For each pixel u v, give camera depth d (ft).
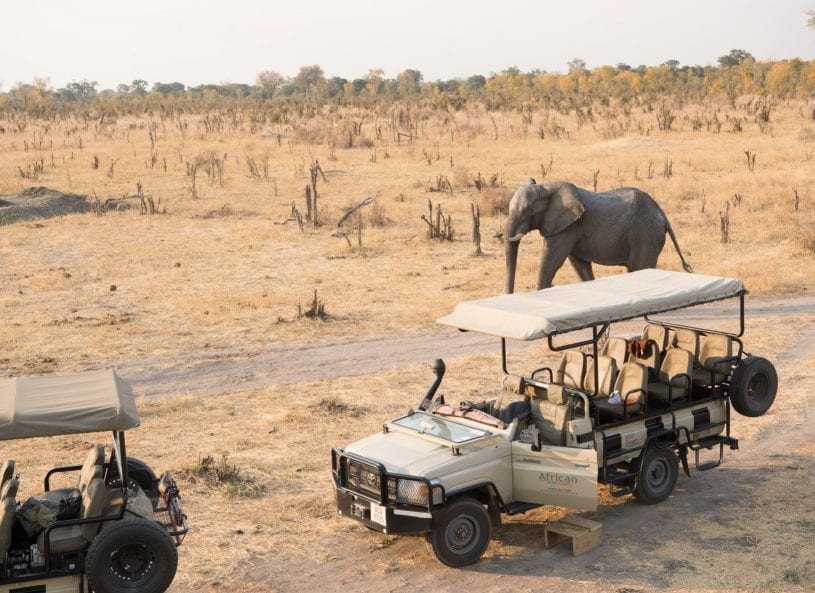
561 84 458.09
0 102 386.32
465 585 28.94
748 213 99.60
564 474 30.89
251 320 67.36
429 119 245.65
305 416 46.14
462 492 30.19
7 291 77.36
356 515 30.91
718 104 269.23
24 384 28.35
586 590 28.37
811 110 213.25
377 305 70.85
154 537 25.98
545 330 31.99
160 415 47.24
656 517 33.91
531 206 56.80
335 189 128.26
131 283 79.66
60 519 26.91
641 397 34.73
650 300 35.04
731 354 38.01
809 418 44.39
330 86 538.47
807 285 73.77
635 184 120.47
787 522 33.01
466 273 79.97
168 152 178.60
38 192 121.90
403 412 46.75
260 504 35.53
